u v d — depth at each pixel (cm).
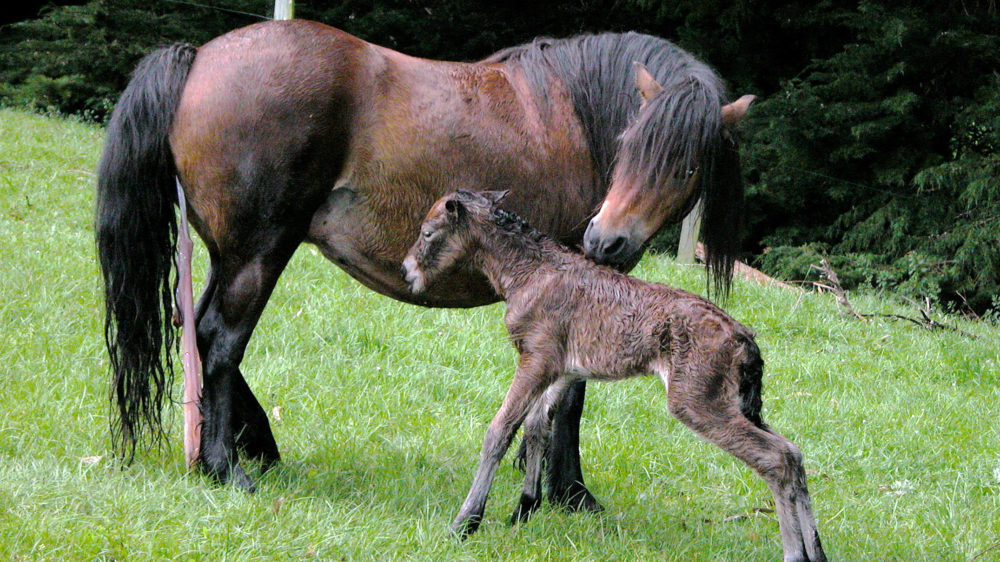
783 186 1741
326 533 530
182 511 530
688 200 610
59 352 794
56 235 1070
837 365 1077
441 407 823
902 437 885
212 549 495
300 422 748
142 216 586
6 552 458
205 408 591
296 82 567
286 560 501
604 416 862
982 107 1633
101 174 586
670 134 568
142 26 1991
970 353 1149
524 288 562
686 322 525
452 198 565
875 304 1379
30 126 1566
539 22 1956
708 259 645
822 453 839
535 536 579
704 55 1778
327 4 2031
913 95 1625
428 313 1025
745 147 1739
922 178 1622
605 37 634
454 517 596
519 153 604
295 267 1098
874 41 1680
